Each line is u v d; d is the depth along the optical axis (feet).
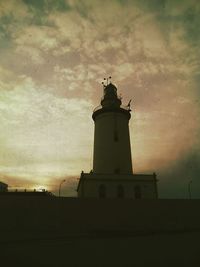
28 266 51.24
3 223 55.31
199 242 60.44
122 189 100.99
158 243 59.16
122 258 56.34
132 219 61.67
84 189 99.14
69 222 58.29
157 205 64.23
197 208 65.51
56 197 59.98
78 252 55.16
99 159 117.80
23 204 57.77
